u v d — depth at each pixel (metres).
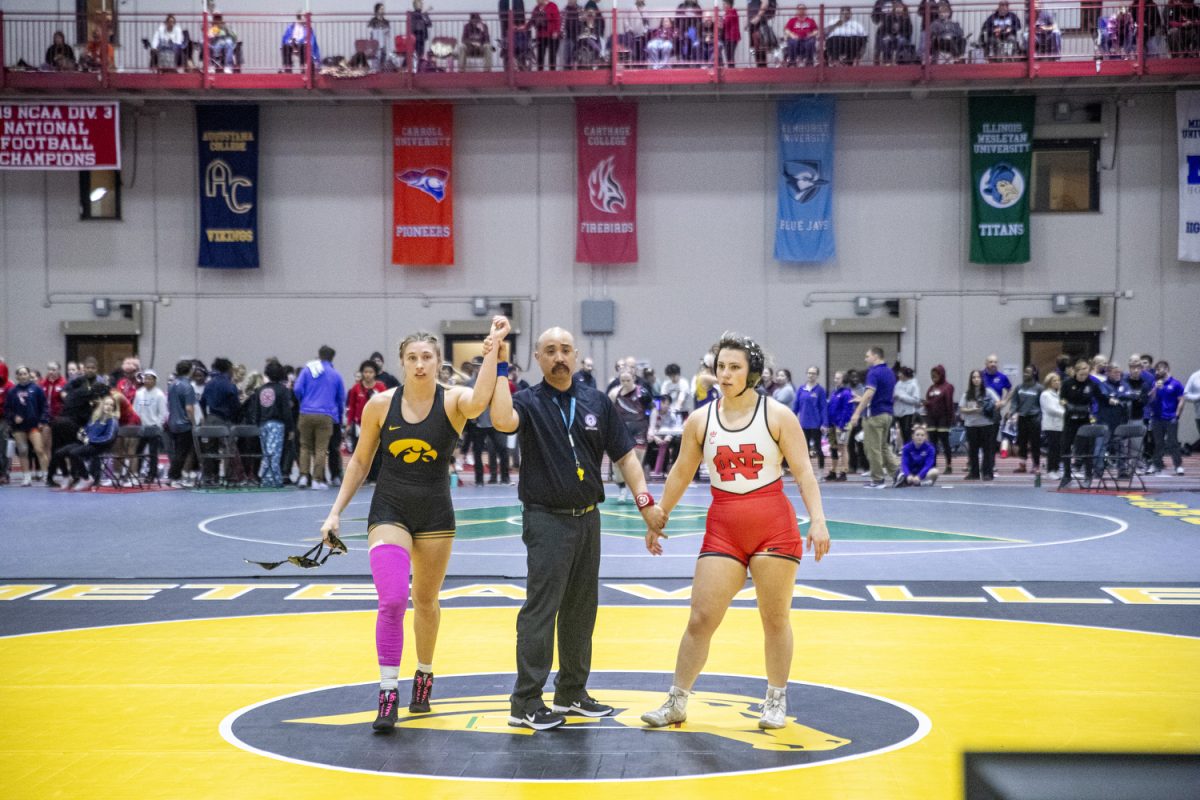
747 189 25.19
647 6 25.41
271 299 25.91
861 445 22.08
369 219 25.77
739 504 5.59
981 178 24.50
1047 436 20.11
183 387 19.88
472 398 5.61
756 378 5.62
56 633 8.09
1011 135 24.39
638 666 7.06
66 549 12.20
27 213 26.03
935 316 25.00
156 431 19.95
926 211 24.92
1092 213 24.78
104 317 25.92
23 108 24.58
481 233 25.61
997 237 24.48
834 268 25.14
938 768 4.95
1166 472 21.36
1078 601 9.05
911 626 8.14
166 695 6.37
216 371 19.95
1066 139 24.75
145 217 25.92
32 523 14.50
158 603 9.24
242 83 23.97
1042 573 10.34
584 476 5.75
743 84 23.75
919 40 24.16
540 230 25.55
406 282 25.77
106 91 24.30
